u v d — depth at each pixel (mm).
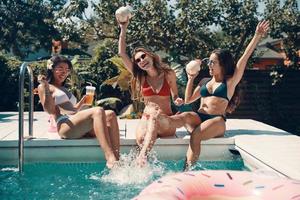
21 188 4328
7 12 29234
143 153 4996
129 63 5809
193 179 3078
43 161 5617
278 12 14758
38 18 29109
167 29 14531
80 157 5609
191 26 14570
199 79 13508
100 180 4637
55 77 5781
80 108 5961
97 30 15961
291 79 14516
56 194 4098
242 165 5555
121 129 6863
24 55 30453
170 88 5848
